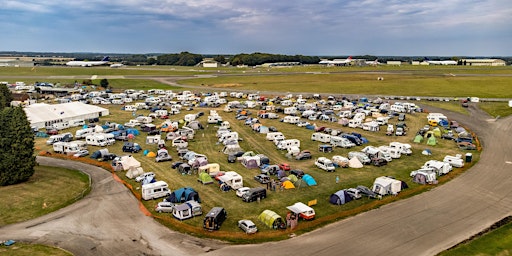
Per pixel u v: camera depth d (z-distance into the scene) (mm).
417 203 47594
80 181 54938
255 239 38312
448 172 59312
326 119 102062
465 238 38656
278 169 59281
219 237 38688
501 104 122625
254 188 49438
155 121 102062
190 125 92688
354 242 37719
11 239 37906
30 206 45938
